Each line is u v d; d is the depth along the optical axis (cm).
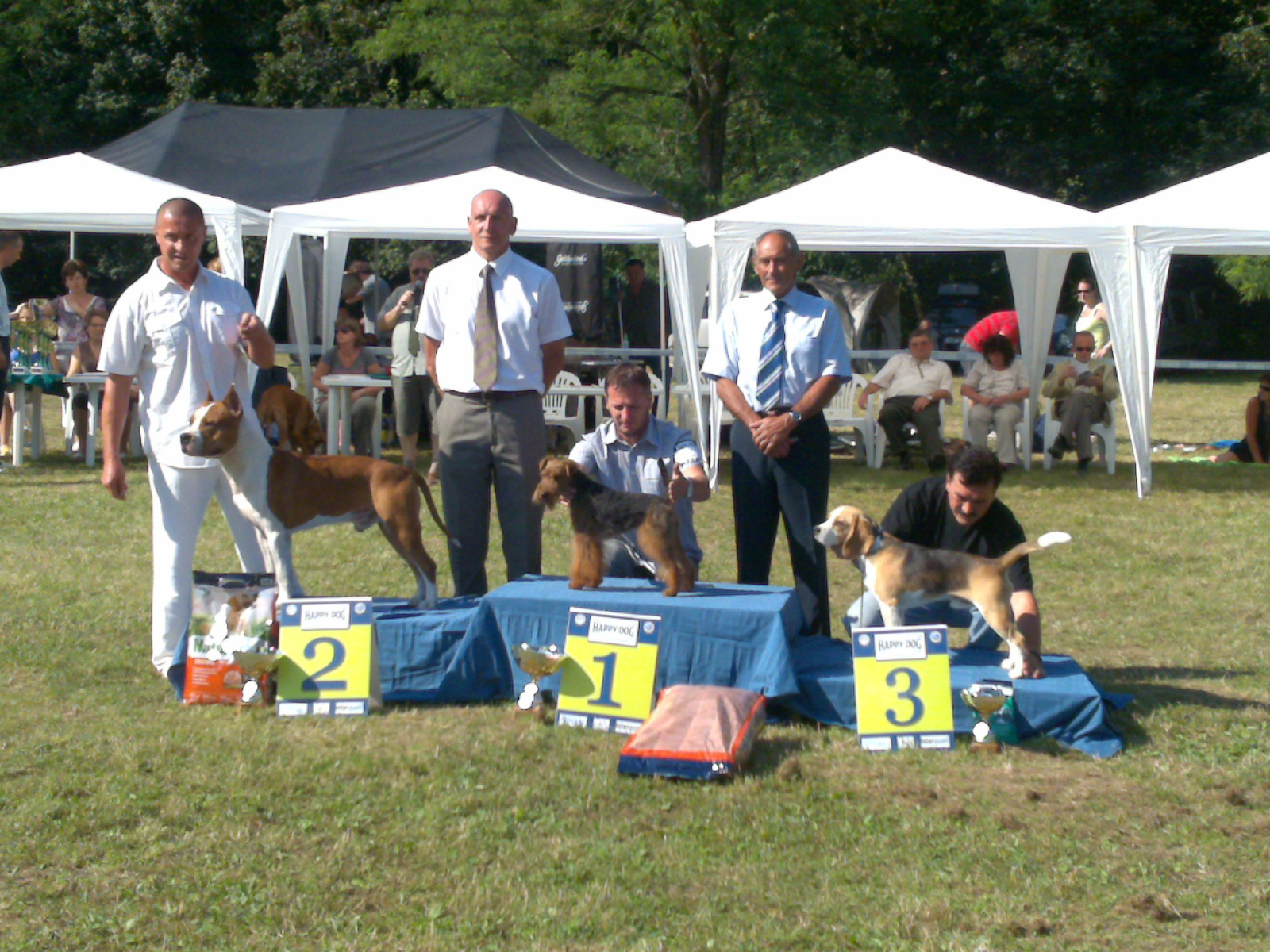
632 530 529
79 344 1221
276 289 1135
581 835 409
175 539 557
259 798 430
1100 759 474
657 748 458
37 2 2936
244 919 354
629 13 2464
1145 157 3027
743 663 508
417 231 1152
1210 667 602
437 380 604
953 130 3141
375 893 370
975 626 548
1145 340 1105
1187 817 423
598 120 2506
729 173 2738
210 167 1508
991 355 1288
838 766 468
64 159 1219
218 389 551
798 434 578
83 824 408
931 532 531
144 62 2988
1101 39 3022
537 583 561
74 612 676
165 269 544
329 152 1527
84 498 1018
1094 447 1440
